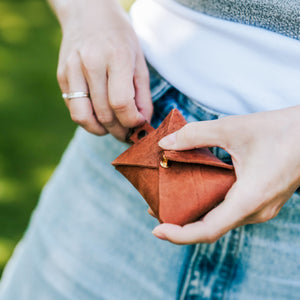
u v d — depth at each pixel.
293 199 0.45
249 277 0.49
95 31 0.47
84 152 0.55
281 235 0.47
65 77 0.47
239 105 0.44
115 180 0.52
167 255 0.51
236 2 0.42
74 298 0.56
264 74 0.43
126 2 1.79
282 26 0.41
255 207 0.40
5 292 0.61
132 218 0.52
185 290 0.50
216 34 0.44
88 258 0.55
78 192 0.55
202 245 0.48
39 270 0.58
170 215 0.42
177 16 0.46
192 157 0.42
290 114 0.40
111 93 0.45
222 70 0.44
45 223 0.58
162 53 0.47
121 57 0.45
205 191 0.42
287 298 0.50
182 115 0.45
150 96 0.47
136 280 0.53
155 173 0.43
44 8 1.74
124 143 0.51
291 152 0.39
